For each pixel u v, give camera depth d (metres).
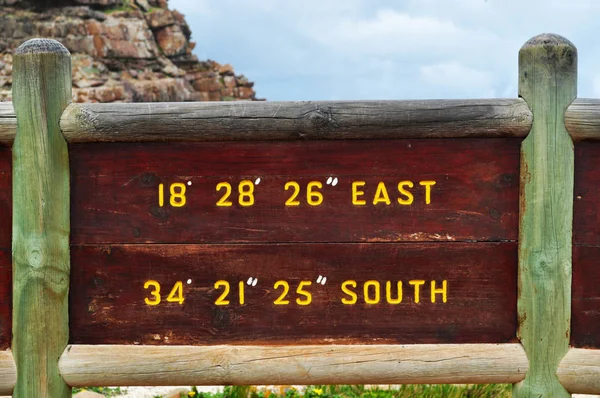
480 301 3.57
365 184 3.54
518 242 3.56
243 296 3.57
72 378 3.56
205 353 3.55
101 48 26.44
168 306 3.58
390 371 3.54
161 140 3.54
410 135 3.52
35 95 3.52
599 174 3.55
